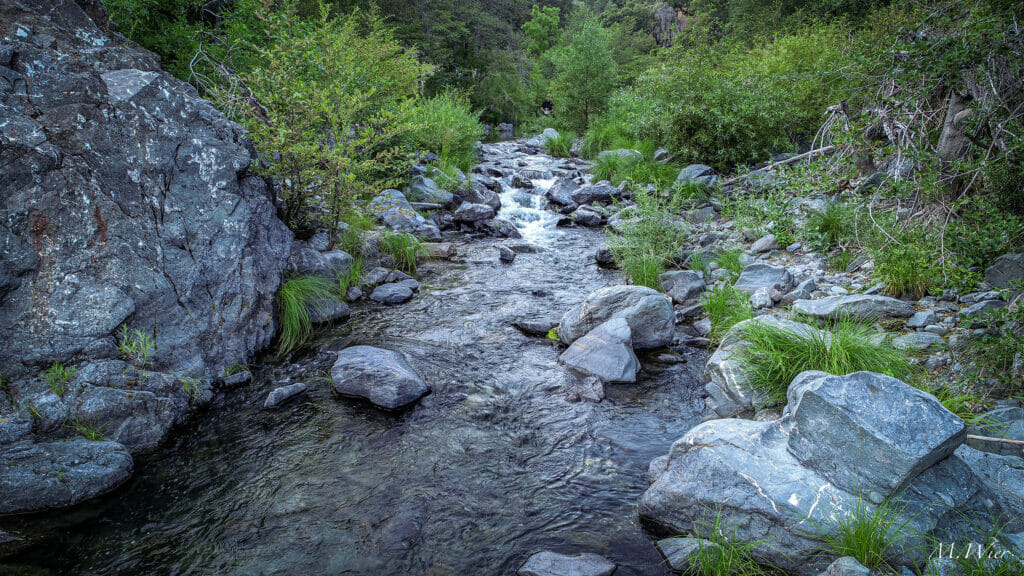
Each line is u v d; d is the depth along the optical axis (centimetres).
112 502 377
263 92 699
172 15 1117
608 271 892
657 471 393
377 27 1530
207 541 345
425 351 611
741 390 482
